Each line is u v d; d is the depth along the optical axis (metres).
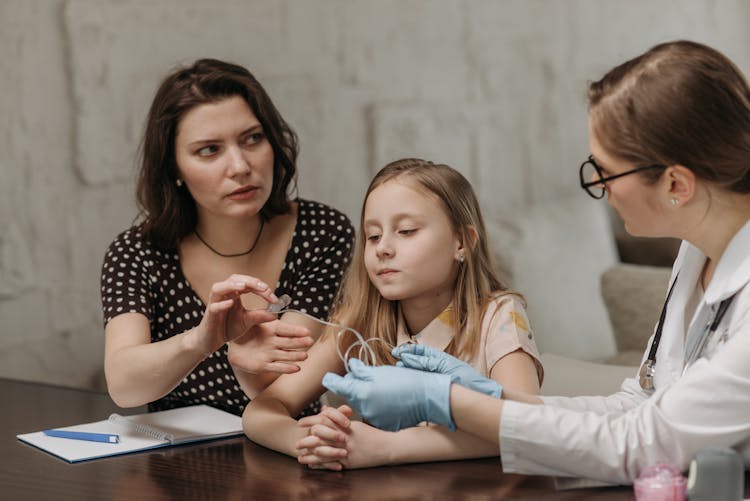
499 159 3.77
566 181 3.85
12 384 1.96
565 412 1.24
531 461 1.24
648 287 3.27
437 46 3.64
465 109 3.70
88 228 3.02
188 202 1.87
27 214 2.93
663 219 1.24
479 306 1.60
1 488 1.31
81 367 3.06
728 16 3.96
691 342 1.33
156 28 3.07
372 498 1.22
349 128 3.48
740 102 1.17
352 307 1.63
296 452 1.41
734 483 1.10
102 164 3.03
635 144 1.19
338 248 1.94
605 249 3.50
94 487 1.31
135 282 1.82
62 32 2.93
